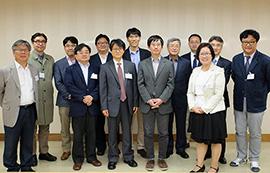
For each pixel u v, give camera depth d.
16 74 3.66
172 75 4.18
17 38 5.60
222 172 4.12
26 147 3.90
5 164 3.80
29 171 3.92
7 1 5.55
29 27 5.58
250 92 4.05
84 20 5.55
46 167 4.32
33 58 4.32
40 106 4.34
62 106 4.55
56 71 4.44
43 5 5.54
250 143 4.21
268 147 5.20
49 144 5.44
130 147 4.39
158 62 4.21
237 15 5.45
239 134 4.29
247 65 4.08
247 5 5.43
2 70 3.63
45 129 4.53
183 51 5.52
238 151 4.37
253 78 4.02
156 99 4.12
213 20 5.46
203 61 3.82
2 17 5.58
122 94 4.20
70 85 4.19
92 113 4.24
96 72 4.30
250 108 4.08
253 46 3.99
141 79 4.17
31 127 3.86
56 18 5.56
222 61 4.25
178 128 4.70
